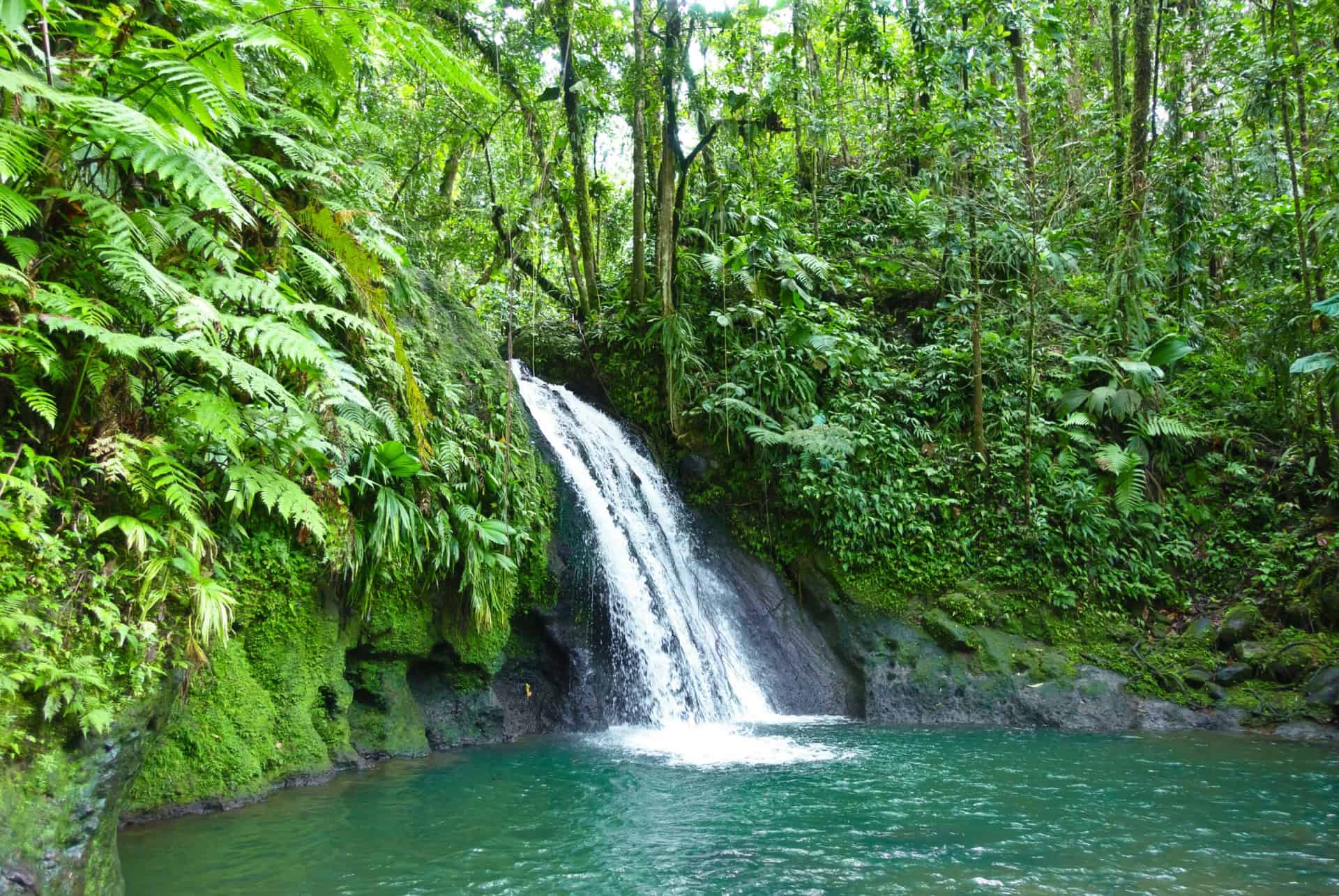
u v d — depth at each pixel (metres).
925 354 12.33
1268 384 11.85
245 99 4.79
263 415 5.58
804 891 4.19
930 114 12.66
